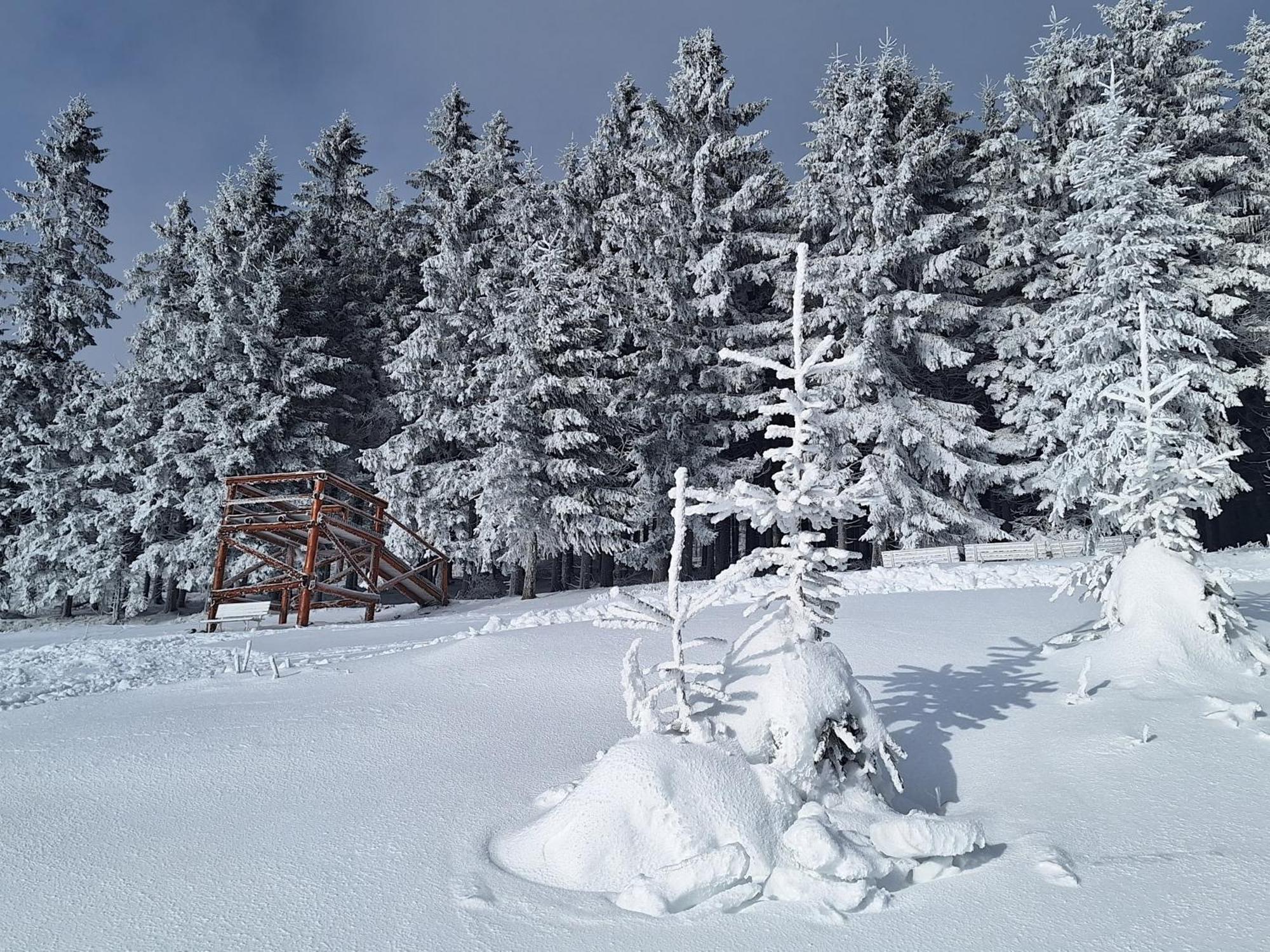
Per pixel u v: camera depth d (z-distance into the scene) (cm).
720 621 1289
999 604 1393
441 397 3247
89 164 3988
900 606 1400
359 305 3919
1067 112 3083
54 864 496
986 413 3516
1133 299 2312
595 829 466
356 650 1418
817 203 2922
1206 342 2392
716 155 3203
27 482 3541
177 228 3838
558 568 3847
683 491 569
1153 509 942
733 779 493
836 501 581
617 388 3086
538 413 2909
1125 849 480
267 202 3944
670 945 381
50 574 3469
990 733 720
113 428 3444
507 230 3575
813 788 530
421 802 592
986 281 3055
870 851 457
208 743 745
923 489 2777
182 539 3238
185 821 565
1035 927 391
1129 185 2380
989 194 3111
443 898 437
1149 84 3017
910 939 384
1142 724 695
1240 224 2856
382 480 3120
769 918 407
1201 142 3031
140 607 3378
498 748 721
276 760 693
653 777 479
